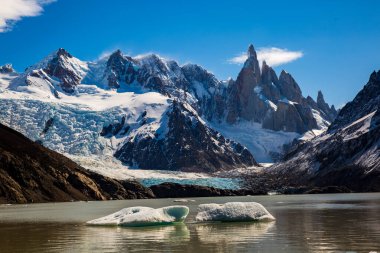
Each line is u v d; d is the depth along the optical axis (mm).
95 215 88625
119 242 46469
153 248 42625
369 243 43031
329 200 142125
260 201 148000
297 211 87938
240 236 49125
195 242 45625
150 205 138875
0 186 157625
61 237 51125
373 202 120625
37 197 165875
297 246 42188
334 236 48031
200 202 161875
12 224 69062
